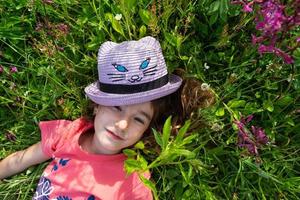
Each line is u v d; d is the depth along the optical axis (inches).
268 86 30.0
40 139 33.4
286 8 21.0
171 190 32.1
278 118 31.6
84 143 31.1
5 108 33.6
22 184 33.1
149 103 27.9
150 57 27.1
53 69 31.8
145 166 26.7
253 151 27.6
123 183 29.3
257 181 32.1
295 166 32.8
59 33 30.3
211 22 29.5
